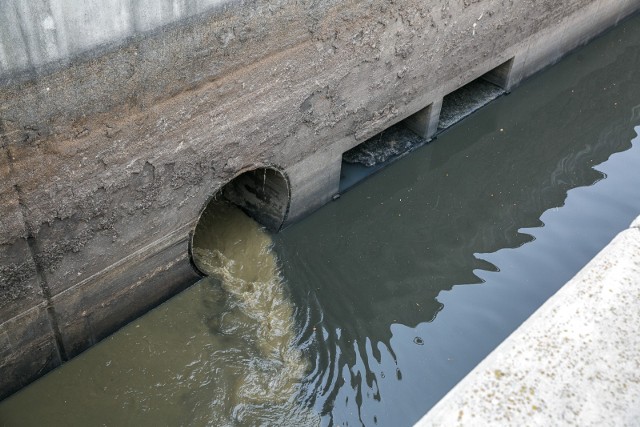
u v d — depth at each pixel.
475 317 8.45
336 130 9.02
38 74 5.49
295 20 7.37
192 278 8.41
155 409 7.13
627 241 2.90
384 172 10.68
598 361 2.50
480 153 11.33
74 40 5.57
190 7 6.27
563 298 2.71
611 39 14.34
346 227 9.70
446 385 7.62
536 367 2.49
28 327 6.76
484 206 10.28
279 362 7.70
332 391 7.45
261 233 9.34
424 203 10.27
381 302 8.60
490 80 12.68
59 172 6.11
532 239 9.63
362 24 8.31
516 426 2.32
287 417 7.17
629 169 11.01
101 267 7.08
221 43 6.75
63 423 6.94
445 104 12.11
